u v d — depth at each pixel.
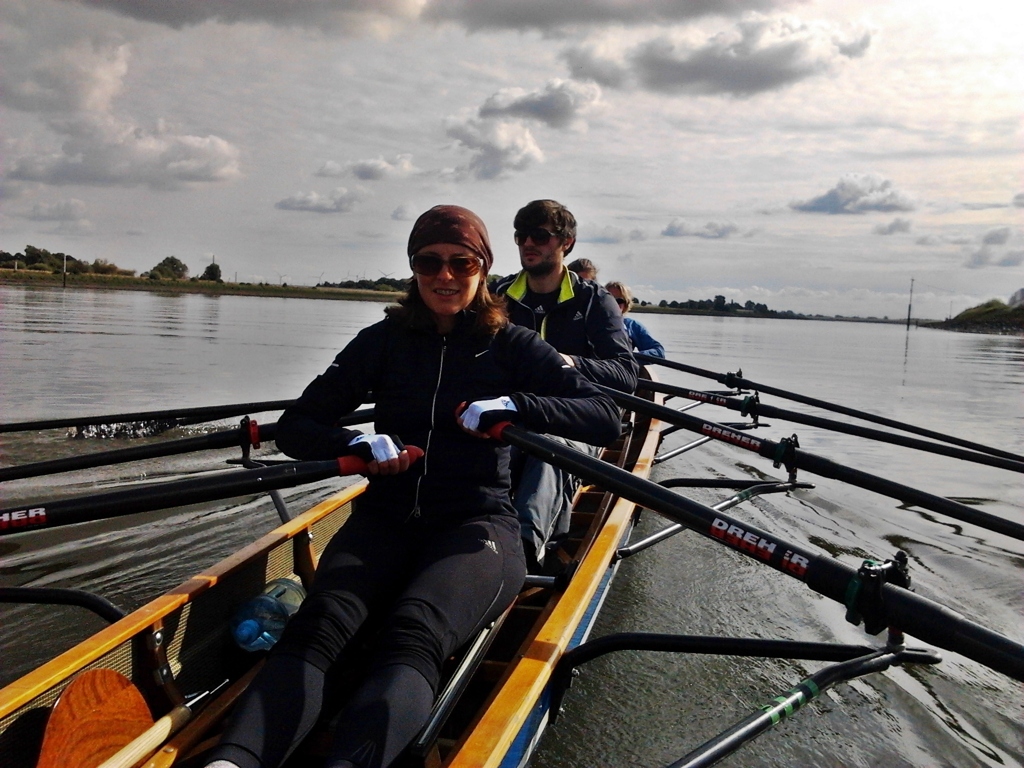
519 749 2.55
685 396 6.05
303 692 2.18
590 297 5.20
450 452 2.79
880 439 5.62
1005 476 8.26
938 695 3.78
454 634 2.43
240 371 14.32
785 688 3.86
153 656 2.80
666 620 4.51
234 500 6.54
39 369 13.37
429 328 2.91
